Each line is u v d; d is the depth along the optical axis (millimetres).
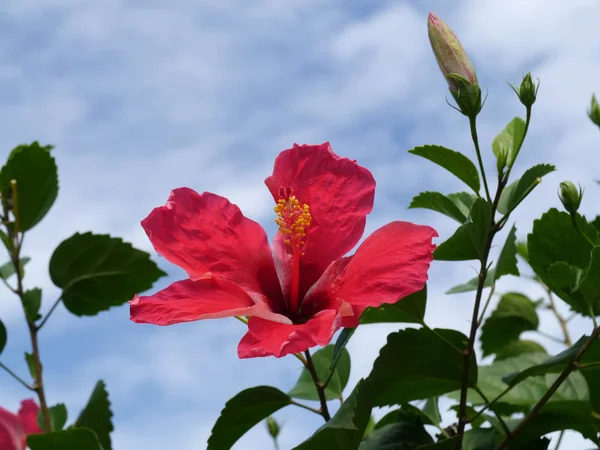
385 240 378
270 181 407
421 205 432
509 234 415
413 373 397
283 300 402
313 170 406
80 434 384
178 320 357
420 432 407
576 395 444
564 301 421
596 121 443
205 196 399
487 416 415
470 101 377
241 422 392
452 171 405
